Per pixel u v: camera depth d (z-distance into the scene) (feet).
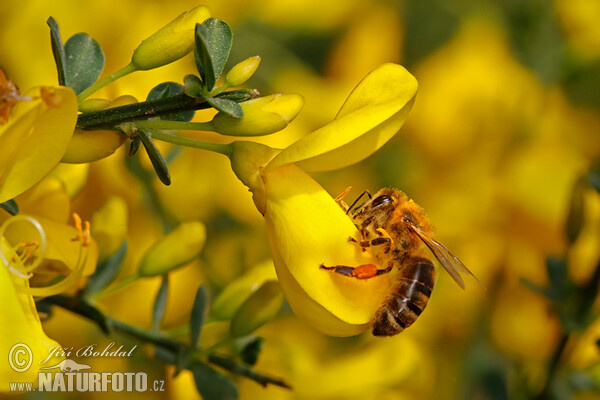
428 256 0.84
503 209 1.09
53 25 0.74
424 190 1.12
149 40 0.74
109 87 0.96
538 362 0.99
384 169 1.12
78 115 0.73
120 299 0.93
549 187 1.08
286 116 0.74
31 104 0.72
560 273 0.90
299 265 0.74
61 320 0.93
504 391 0.99
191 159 1.00
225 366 0.83
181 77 0.99
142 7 1.00
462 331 1.02
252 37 1.13
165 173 0.73
